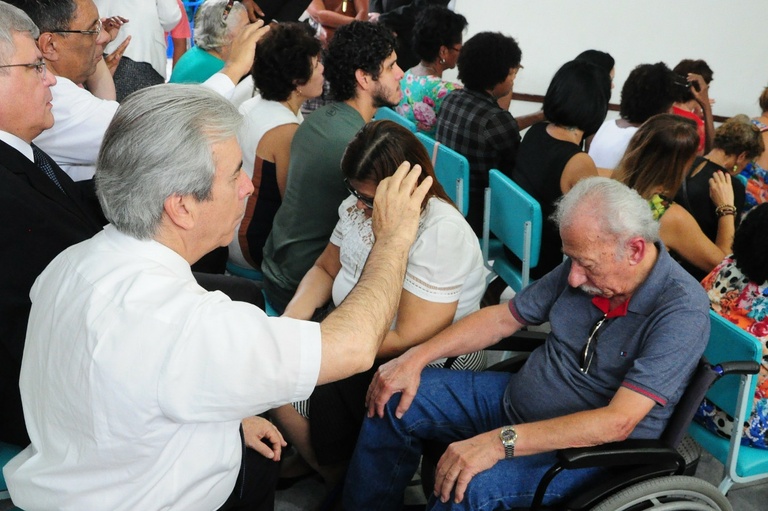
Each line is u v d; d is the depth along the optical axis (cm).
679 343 145
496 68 290
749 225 175
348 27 220
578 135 263
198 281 195
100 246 112
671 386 146
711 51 520
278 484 207
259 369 105
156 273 107
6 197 140
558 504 154
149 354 101
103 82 261
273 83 233
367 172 169
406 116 351
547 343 173
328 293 208
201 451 113
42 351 110
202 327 103
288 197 219
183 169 104
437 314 174
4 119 152
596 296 159
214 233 114
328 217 213
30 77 152
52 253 143
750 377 163
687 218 228
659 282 150
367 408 180
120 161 104
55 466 109
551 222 257
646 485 145
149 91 106
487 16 491
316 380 109
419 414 175
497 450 149
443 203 176
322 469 198
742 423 169
